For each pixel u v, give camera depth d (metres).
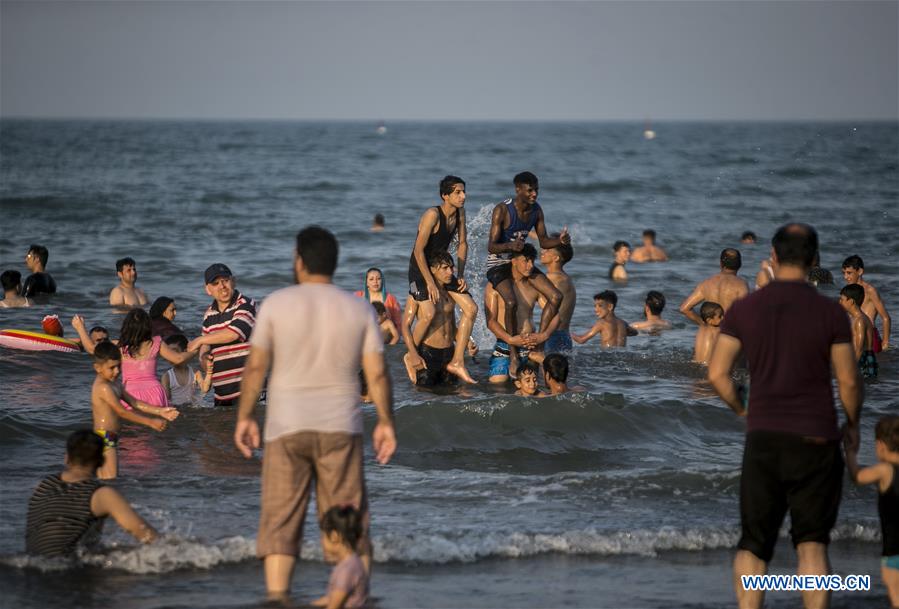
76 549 11.84
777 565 12.77
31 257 33.91
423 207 75.56
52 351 23.92
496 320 22.47
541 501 14.51
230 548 12.11
